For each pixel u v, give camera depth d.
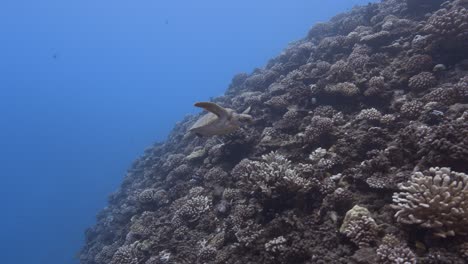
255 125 3.98
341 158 2.62
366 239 1.81
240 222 2.67
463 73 2.87
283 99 3.94
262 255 2.19
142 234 3.77
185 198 3.67
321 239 2.04
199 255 2.71
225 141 3.76
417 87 2.97
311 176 2.56
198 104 2.32
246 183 2.90
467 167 1.89
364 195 2.19
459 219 1.61
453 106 2.49
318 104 3.59
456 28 2.98
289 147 3.18
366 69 3.61
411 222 1.70
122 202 6.50
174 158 5.01
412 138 2.33
